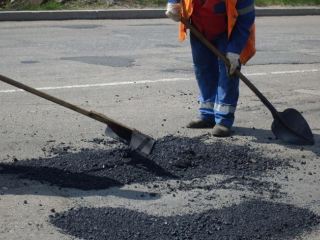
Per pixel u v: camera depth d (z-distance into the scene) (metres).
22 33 13.54
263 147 6.78
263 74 10.23
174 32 14.21
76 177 5.91
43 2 17.19
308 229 5.23
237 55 6.74
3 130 7.12
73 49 11.71
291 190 5.88
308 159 6.55
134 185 5.82
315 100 8.74
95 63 10.52
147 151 6.02
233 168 6.24
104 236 5.02
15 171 5.98
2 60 10.57
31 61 10.56
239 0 6.69
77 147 6.61
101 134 7.04
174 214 5.36
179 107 8.17
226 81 6.95
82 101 8.31
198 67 7.19
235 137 7.05
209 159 6.37
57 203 5.47
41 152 6.45
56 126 7.29
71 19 16.23
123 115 7.77
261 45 12.92
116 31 14.16
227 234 5.09
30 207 5.40
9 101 8.22
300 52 12.23
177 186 5.84
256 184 5.95
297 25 16.78
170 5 6.76
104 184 5.80
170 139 6.85
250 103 8.45
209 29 6.89
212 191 5.78
